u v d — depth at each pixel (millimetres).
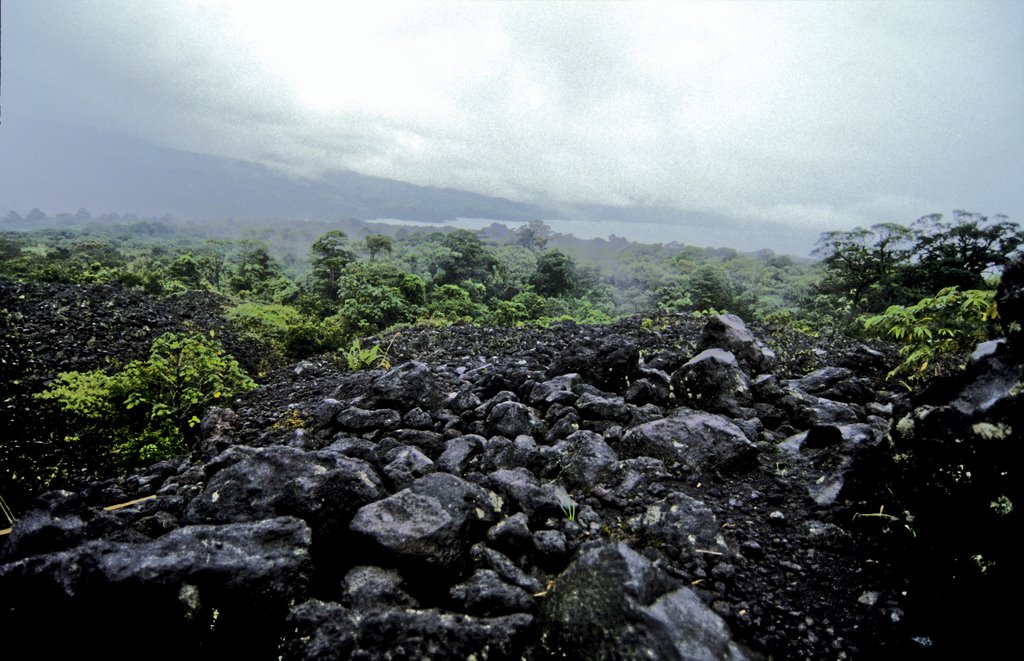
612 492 3420
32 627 2307
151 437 6375
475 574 2684
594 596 2197
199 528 2744
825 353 7352
